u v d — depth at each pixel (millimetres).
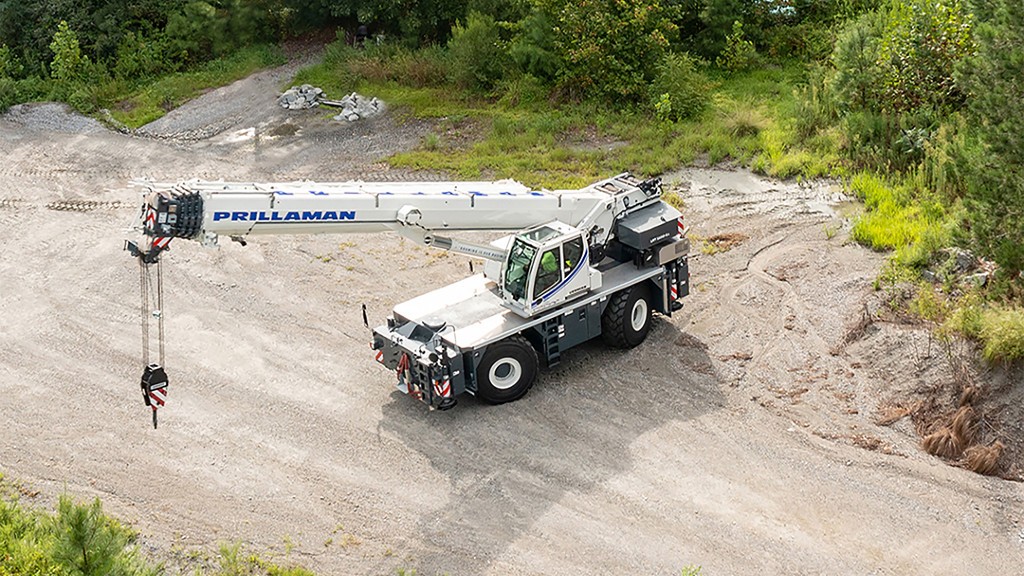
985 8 16984
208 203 13188
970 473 14695
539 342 17000
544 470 14992
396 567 13328
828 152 25109
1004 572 12961
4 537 13516
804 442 15453
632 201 17844
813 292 19375
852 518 13898
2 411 16906
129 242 13141
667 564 13195
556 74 29297
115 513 14430
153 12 34875
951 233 17766
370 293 20297
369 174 26047
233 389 17328
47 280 21219
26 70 33344
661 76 27875
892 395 16297
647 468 14961
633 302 17656
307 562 13469
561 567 13211
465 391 16297
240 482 15047
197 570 13359
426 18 33031
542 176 25109
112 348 18688
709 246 21391
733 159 25641
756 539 13562
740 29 30172
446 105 29922
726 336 18266
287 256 21797
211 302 20156
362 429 16125
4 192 25656
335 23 35188
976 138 19031
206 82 32812
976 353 16094
